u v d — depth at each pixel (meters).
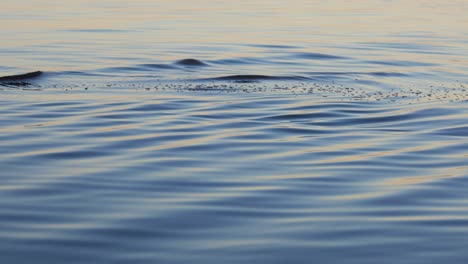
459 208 9.09
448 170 10.73
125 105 14.82
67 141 12.11
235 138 12.44
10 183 9.89
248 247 7.84
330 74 18.80
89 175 10.28
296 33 25.81
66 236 8.09
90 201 9.23
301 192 9.68
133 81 17.36
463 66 20.34
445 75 18.98
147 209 8.96
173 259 7.54
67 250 7.73
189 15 29.59
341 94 16.30
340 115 14.27
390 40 24.75
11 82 16.94
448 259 7.56
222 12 30.73
